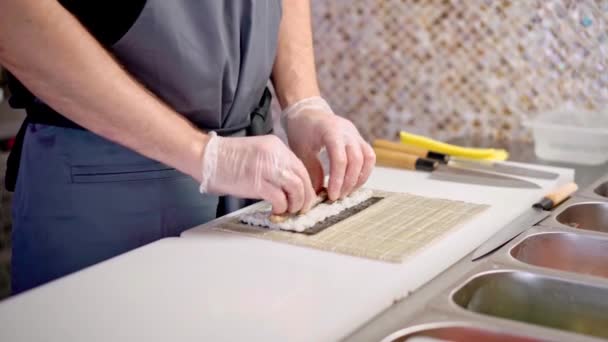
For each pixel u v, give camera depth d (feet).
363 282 2.48
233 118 3.73
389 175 4.10
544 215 3.20
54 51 2.74
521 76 5.23
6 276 6.11
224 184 3.11
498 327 2.00
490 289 2.47
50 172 3.39
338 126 3.56
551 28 5.05
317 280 2.51
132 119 2.91
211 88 3.45
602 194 3.72
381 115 5.81
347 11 5.72
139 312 2.27
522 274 2.47
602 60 4.95
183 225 3.53
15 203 3.65
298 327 2.14
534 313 2.44
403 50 5.59
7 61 2.80
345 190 3.42
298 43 4.07
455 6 5.32
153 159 3.30
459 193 3.68
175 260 2.75
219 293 2.42
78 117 2.92
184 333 2.12
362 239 2.93
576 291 2.37
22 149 3.57
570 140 4.50
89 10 3.14
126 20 3.12
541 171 4.02
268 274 2.58
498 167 4.16
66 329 2.16
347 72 5.85
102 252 3.42
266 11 3.60
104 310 2.29
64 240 3.42
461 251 2.86
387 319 2.20
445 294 2.27
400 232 3.00
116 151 3.33
